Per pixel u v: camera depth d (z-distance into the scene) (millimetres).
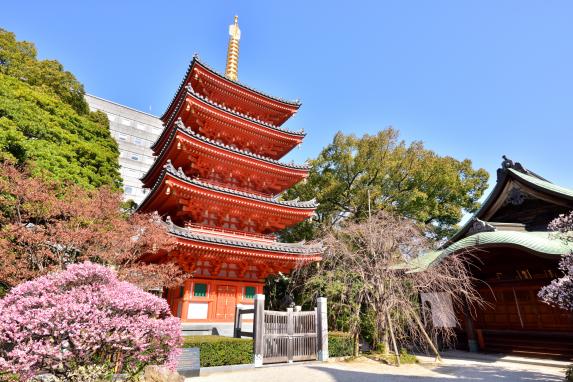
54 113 22844
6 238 12273
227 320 18328
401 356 13977
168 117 26281
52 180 15484
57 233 12047
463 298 17000
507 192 17734
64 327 5672
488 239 14078
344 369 12344
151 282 13469
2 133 15922
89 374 5906
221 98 24578
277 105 25781
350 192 30031
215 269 18625
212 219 20266
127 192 55500
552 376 10672
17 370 5348
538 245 12953
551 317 14664
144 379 7984
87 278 7113
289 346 14281
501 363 13367
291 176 22766
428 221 31656
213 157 20141
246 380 10773
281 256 19125
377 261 13711
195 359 11695
